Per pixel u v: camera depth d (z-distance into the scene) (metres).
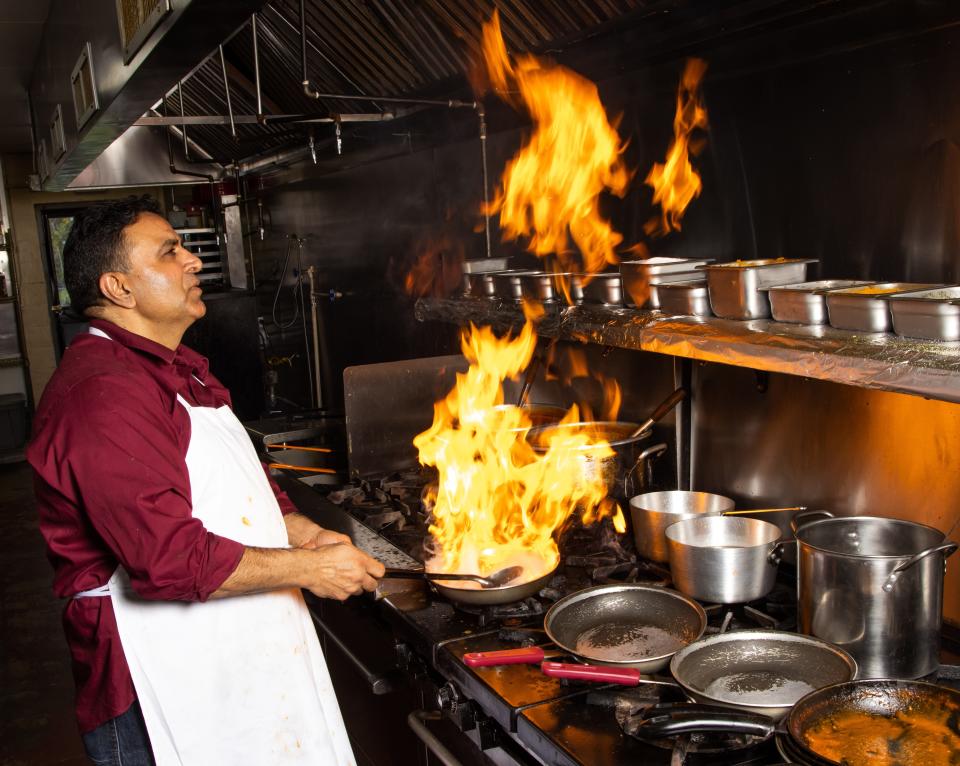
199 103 5.05
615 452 2.18
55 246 8.80
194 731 1.55
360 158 4.21
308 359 5.64
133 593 1.51
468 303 2.64
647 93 2.29
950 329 1.31
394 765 2.16
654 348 1.84
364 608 2.17
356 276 4.66
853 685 1.29
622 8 2.12
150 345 1.52
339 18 3.10
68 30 2.80
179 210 7.15
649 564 2.02
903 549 1.62
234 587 1.48
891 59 1.68
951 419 1.61
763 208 2.02
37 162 4.79
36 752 3.03
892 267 1.75
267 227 6.14
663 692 1.46
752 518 2.05
